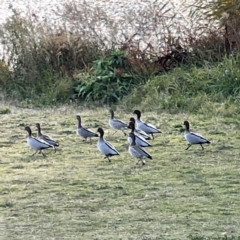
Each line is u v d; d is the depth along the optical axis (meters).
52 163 15.03
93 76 21.58
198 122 18.36
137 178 13.66
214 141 16.53
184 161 14.92
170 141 16.70
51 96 21.34
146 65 21.84
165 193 12.66
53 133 17.83
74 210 11.85
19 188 13.15
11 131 18.03
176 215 11.46
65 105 21.02
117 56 21.97
